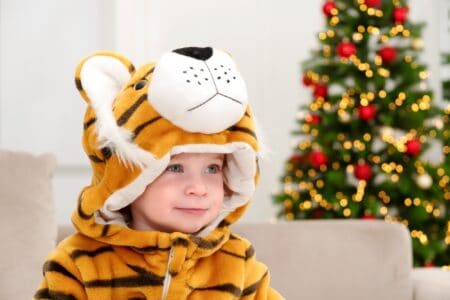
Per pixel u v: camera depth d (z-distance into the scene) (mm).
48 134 4008
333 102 3330
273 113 4465
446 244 3322
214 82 1174
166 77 1176
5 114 3969
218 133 1267
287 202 3383
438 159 4074
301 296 2133
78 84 1295
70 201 4004
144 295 1291
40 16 4004
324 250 2174
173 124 1223
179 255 1273
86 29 4055
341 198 3199
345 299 2143
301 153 3520
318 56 3428
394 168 3246
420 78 3348
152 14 4234
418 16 4348
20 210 1983
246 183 1375
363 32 3346
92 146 1264
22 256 1940
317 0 4477
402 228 2232
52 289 1282
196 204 1274
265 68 4465
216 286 1341
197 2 4355
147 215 1291
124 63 1351
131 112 1231
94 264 1295
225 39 4410
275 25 4473
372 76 3270
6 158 2031
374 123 3320
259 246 2154
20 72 3984
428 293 2137
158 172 1226
